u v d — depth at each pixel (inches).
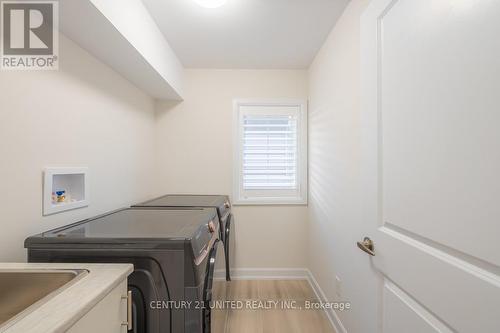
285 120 100.5
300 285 95.0
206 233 44.8
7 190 36.8
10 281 30.4
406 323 33.4
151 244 35.2
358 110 54.0
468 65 23.6
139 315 35.0
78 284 26.9
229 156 98.4
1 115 36.1
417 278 30.5
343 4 59.6
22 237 38.8
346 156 60.3
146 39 60.0
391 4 35.6
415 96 30.9
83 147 53.5
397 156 34.6
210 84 98.3
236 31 71.4
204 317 41.0
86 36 48.6
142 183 85.2
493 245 21.2
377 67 39.3
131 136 76.9
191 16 63.8
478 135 22.6
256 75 98.8
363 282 50.4
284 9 61.5
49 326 19.5
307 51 84.5
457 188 24.8
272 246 99.9
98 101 59.2
